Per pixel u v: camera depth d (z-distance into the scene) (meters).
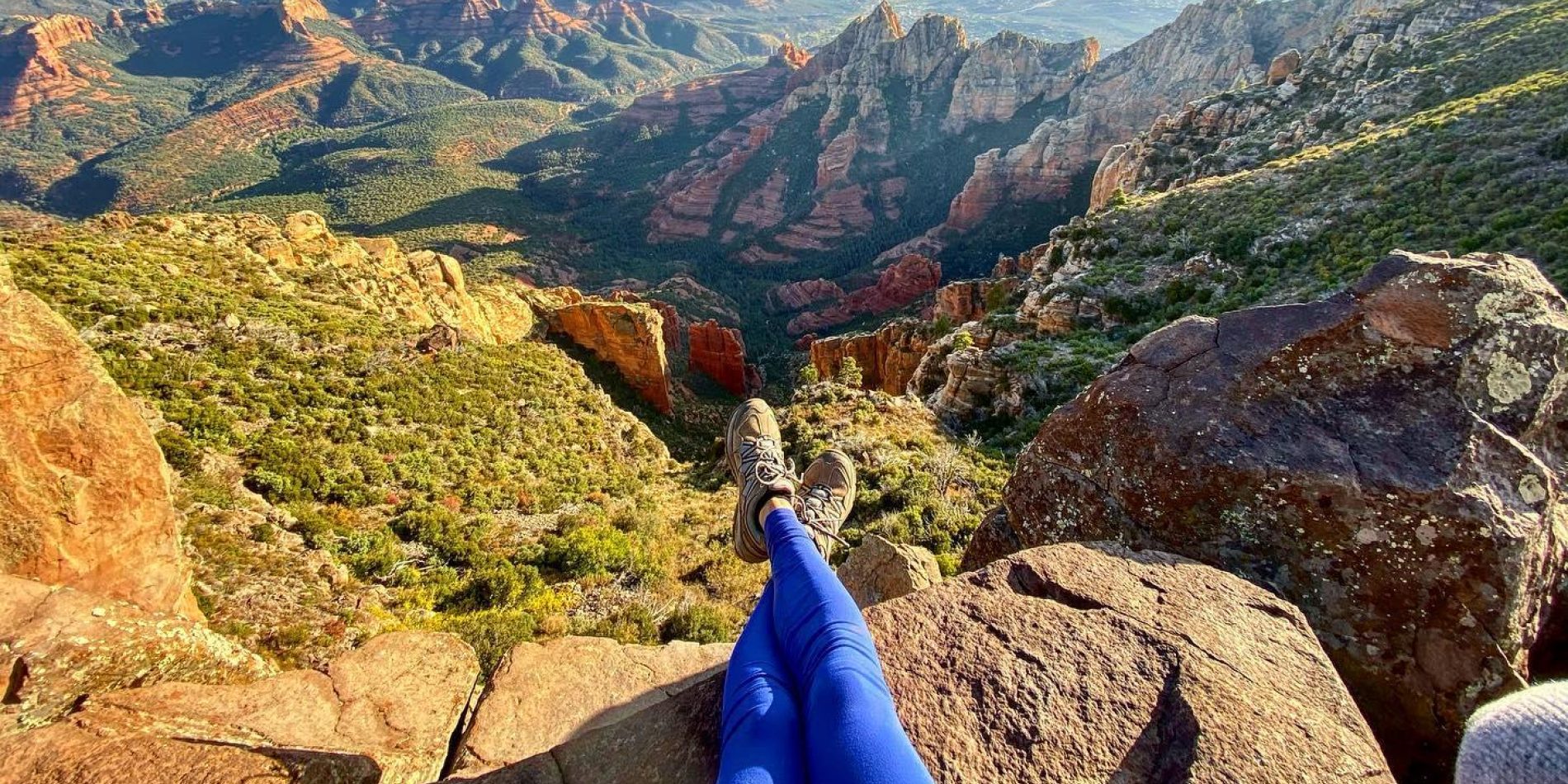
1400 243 27.88
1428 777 2.96
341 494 22.36
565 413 36.53
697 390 74.94
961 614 2.83
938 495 17.92
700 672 4.00
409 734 3.61
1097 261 44.09
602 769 2.49
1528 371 3.31
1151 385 3.96
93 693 3.41
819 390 33.66
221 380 26.77
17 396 5.37
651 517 22.41
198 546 14.47
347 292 43.47
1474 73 44.12
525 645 4.18
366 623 13.27
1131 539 3.79
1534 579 2.92
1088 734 2.25
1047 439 4.41
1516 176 27.45
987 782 2.12
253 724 3.44
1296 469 3.26
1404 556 2.99
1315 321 3.69
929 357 45.97
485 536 21.14
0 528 5.17
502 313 59.62
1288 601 3.09
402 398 30.72
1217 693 2.33
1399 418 3.33
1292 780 2.02
